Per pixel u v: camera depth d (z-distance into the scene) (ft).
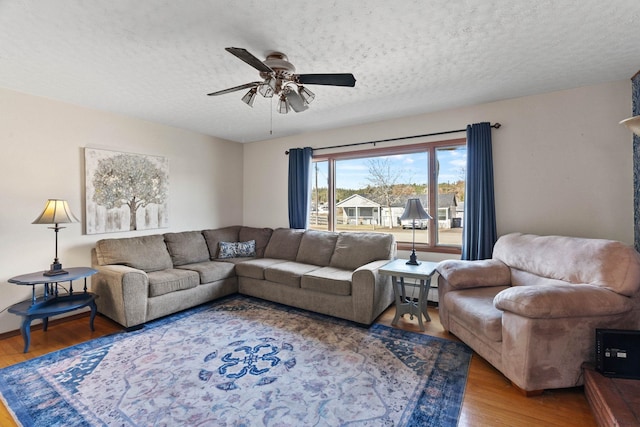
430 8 5.68
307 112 11.85
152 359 7.55
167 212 13.56
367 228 13.82
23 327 7.99
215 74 8.38
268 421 5.39
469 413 5.59
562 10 5.76
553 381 6.02
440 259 11.85
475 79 8.89
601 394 5.14
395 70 8.30
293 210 15.07
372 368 7.11
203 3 5.43
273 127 14.06
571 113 9.54
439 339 8.66
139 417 5.49
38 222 8.69
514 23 6.18
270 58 7.25
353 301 9.73
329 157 14.52
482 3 5.55
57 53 7.13
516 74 8.56
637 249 8.49
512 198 10.44
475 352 7.81
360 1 5.44
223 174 16.34
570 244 7.59
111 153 11.57
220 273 12.21
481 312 7.14
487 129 10.52
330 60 7.71
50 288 9.94
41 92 9.54
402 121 12.52
